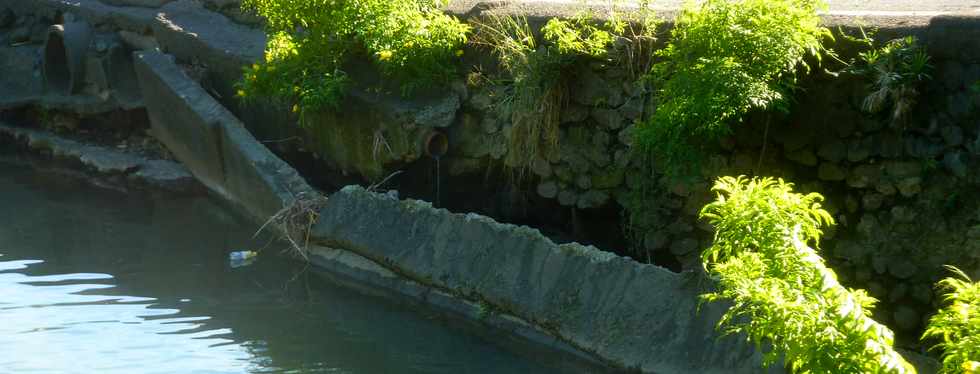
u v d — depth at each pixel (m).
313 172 10.17
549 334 6.88
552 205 8.37
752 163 6.90
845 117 6.44
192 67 11.54
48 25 14.03
